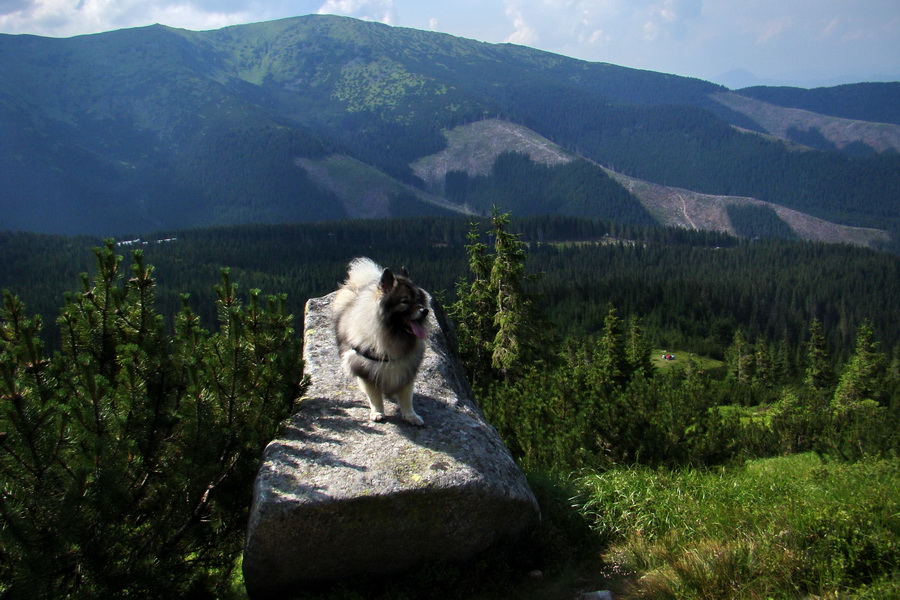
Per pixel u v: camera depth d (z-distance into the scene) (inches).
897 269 6368.1
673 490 243.6
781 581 163.8
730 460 344.8
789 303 5565.9
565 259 7800.2
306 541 184.5
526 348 923.4
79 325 200.4
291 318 232.7
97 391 165.5
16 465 152.3
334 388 260.5
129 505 167.5
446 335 372.8
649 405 397.7
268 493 183.0
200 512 194.5
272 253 7140.8
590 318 4692.4
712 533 202.2
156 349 195.8
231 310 215.0
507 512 204.1
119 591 162.9
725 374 3538.4
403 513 190.1
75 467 157.6
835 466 385.4
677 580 174.6
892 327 5044.3
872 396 1791.3
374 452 208.4
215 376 197.0
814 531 183.8
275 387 209.6
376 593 198.8
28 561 143.7
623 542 217.3
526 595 195.6
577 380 523.2
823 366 2684.5
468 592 197.8
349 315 229.9
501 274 930.1
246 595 202.8
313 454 205.3
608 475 267.1
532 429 383.2
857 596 150.8
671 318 4881.9
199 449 184.5
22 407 152.7
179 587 182.5
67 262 6077.8
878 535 172.2
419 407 247.3
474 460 207.5
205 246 7101.4
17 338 196.5
